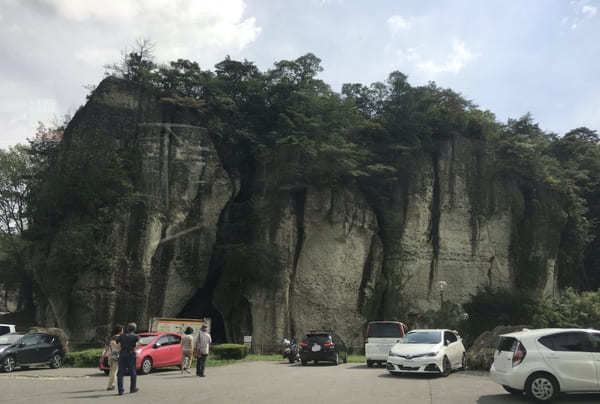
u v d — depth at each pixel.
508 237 56.19
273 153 50.97
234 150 53.81
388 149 55.12
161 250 46.75
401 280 51.25
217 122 51.97
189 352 21.58
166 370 23.28
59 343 25.17
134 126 48.62
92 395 14.42
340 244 49.78
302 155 50.22
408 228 52.78
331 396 13.86
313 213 49.69
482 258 54.66
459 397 13.80
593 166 67.25
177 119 50.72
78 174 44.81
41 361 23.75
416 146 54.78
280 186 49.44
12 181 57.38
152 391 15.24
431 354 19.02
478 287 53.66
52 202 44.66
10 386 16.70
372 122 55.88
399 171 54.62
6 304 70.62
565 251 59.28
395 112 57.53
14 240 56.47
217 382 17.58
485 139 59.44
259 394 14.28
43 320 44.97
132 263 43.72
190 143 49.91
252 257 45.78
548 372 12.97
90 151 46.12
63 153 46.69
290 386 16.12
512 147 57.59
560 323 40.69
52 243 43.34
